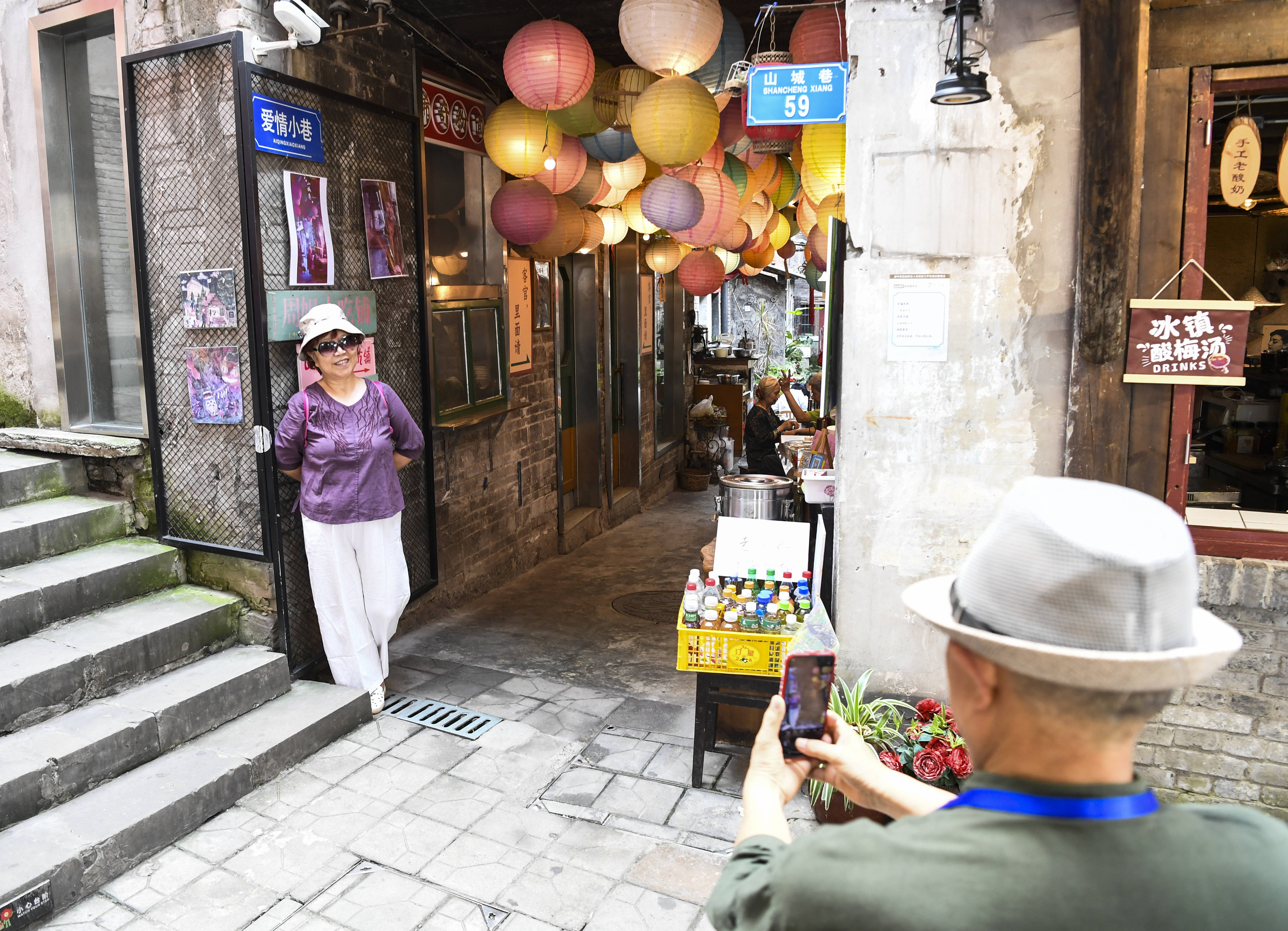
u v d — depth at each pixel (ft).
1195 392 10.03
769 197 20.94
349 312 13.93
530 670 15.60
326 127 13.48
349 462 12.66
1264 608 9.77
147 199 13.20
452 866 9.80
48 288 14.80
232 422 12.92
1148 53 9.40
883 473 10.79
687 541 25.36
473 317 18.37
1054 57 9.71
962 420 10.49
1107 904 2.58
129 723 10.79
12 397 15.64
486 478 19.83
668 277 32.86
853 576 11.05
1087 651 2.61
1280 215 17.78
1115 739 2.74
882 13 10.07
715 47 12.16
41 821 9.62
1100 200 9.45
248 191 12.16
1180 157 9.55
